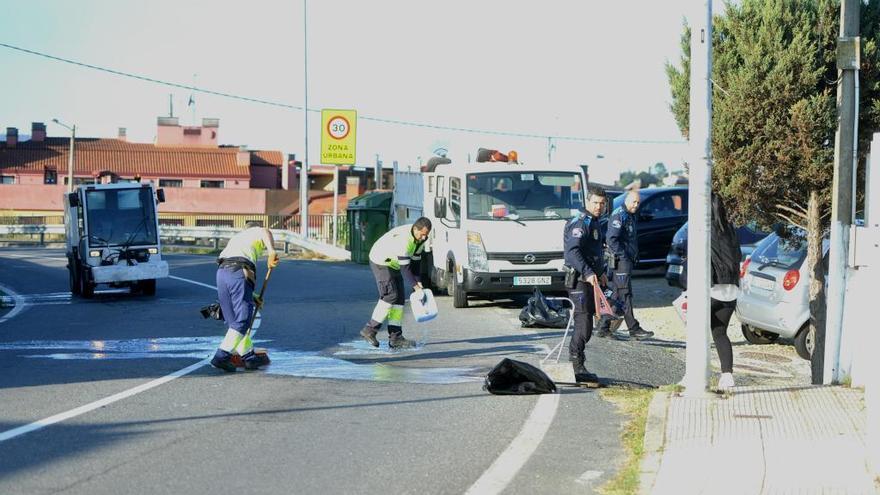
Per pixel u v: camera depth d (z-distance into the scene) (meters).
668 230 23.73
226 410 9.03
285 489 6.46
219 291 11.45
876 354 6.77
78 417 8.65
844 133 10.20
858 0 10.53
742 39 12.27
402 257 13.02
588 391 9.91
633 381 10.70
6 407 9.09
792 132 12.04
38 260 36.75
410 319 16.78
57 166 69.44
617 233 14.06
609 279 14.16
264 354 11.78
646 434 7.72
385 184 76.81
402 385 10.40
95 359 12.41
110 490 6.36
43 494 6.23
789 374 11.95
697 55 8.82
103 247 22.25
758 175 12.45
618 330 15.24
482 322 16.11
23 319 18.11
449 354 12.73
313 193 71.44
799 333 12.88
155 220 22.69
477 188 18.09
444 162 21.83
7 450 7.38
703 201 8.90
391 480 6.70
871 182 8.35
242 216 54.97
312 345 13.68
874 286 7.00
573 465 7.10
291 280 26.03
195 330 15.80
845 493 6.19
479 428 8.30
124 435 7.96
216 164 71.88
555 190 18.23
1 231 49.91
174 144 78.31
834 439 7.43
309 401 9.48
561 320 15.20
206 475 6.77
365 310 18.38
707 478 6.55
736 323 16.70
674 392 9.30
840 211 10.06
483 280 17.55
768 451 7.14
